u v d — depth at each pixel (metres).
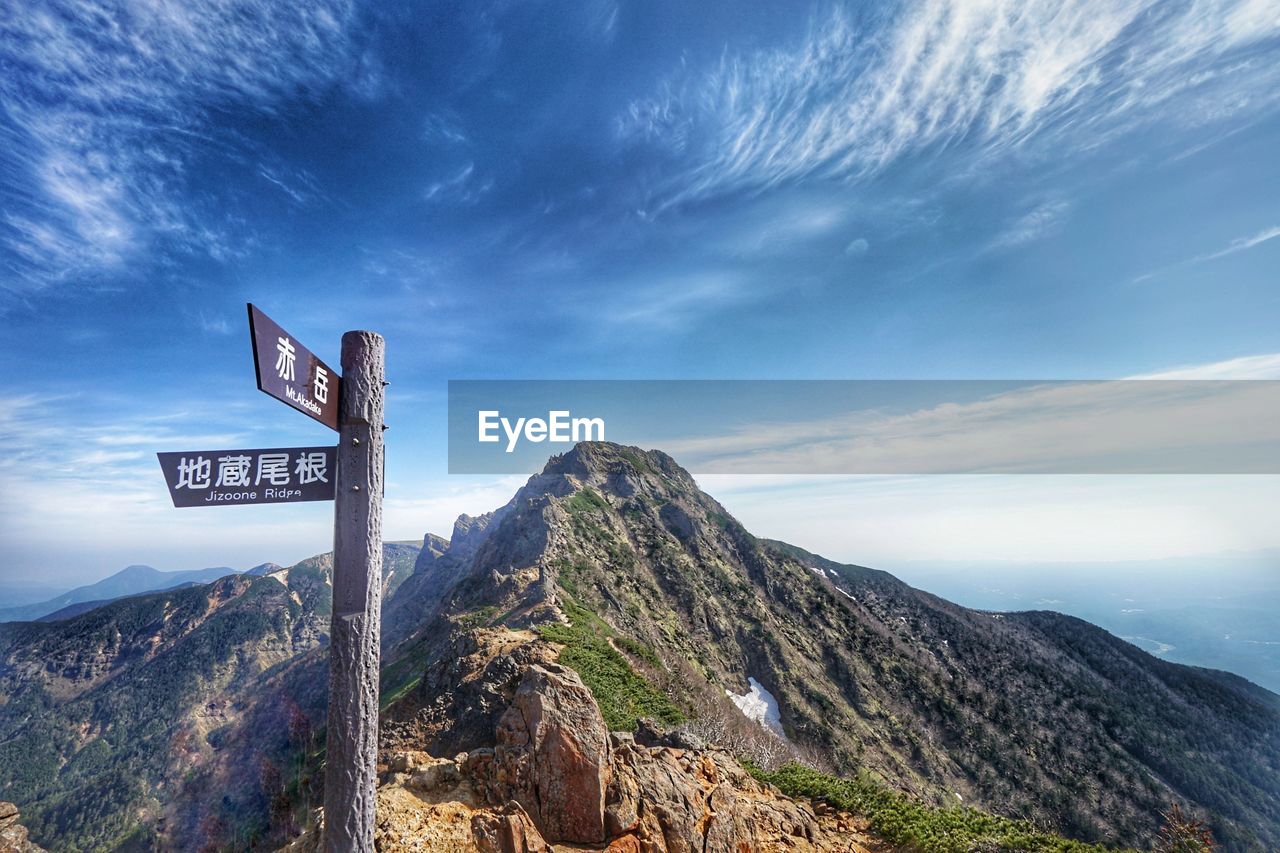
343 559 5.82
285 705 48.47
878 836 13.66
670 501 95.75
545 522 67.81
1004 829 13.65
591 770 9.71
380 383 6.20
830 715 59.81
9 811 13.40
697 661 58.22
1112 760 65.69
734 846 10.68
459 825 8.45
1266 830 60.09
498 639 30.88
